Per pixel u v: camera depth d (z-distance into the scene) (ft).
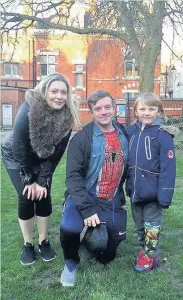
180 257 10.68
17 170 10.29
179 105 77.20
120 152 9.55
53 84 9.27
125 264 10.33
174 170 9.48
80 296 8.75
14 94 78.28
